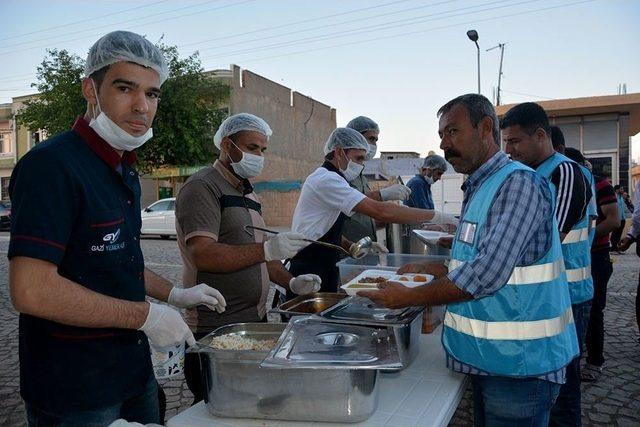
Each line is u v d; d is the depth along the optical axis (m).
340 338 1.47
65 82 16.27
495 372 1.51
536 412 1.53
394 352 1.36
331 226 2.78
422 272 2.21
